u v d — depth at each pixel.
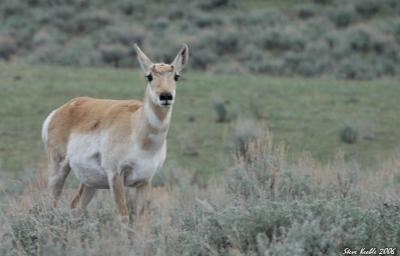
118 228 31.56
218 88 90.88
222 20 137.50
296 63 115.19
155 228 31.72
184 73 102.81
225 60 117.94
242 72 110.50
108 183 37.56
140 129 35.03
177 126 74.81
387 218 30.20
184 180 53.44
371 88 92.31
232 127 73.06
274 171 38.50
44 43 125.44
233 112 77.88
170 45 121.75
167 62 117.50
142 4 148.38
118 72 101.50
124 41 127.38
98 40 127.56
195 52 118.75
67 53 117.31
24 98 83.50
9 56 122.25
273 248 26.52
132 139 35.19
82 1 149.88
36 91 86.69
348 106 82.69
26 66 103.75
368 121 75.06
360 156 65.62
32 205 34.84
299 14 142.88
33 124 75.00
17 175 57.09
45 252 28.53
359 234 28.17
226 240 28.92
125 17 143.25
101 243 28.88
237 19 138.25
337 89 91.44
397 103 84.25
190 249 28.22
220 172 60.16
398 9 141.88
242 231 28.70
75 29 136.75
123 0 149.62
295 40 124.94
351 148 68.31
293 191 36.97
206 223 29.67
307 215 28.91
